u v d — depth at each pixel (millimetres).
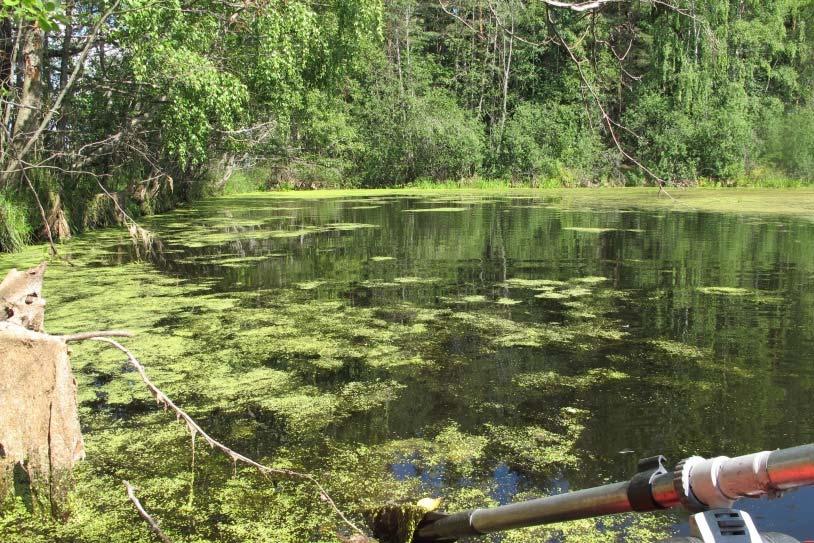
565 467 3371
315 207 18969
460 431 3805
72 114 12375
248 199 22703
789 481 1032
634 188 26250
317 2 14766
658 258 9438
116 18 10609
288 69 12766
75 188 12922
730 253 9797
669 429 3791
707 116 26266
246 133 19875
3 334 2617
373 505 3002
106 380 4578
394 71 30953
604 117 3361
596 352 5223
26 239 10750
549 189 27000
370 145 30016
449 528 1908
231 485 3207
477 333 5742
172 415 4027
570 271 8539
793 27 29141
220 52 13062
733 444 3580
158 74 11203
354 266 8969
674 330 5801
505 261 9312
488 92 31750
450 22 29938
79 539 2750
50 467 2725
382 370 4824
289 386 4500
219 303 6730
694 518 1125
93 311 6320
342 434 3770
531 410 4098
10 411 2658
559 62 28969
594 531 2859
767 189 24609
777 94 30016
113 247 10633
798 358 5027
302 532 2805
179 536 2779
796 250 10031
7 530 2803
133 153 15062
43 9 3789
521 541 2777
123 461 3451
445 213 16469
